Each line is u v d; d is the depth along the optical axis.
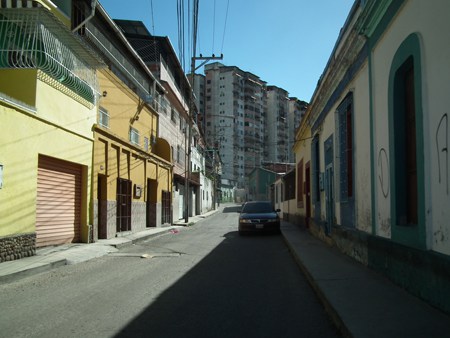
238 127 99.00
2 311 6.44
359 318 5.37
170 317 6.12
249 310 6.54
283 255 13.39
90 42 17.45
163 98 29.86
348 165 11.57
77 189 15.27
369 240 9.02
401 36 6.97
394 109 7.32
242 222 20.80
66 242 14.48
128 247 15.81
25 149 11.41
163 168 27.42
